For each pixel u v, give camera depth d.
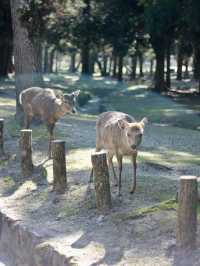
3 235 10.08
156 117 31.70
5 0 38.28
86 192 10.55
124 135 9.61
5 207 10.52
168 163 13.62
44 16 18.86
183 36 45.66
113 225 8.86
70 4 21.28
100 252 8.01
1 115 20.66
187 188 7.57
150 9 42.03
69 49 82.25
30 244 9.00
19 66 18.14
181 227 7.62
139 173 11.95
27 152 12.23
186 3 37.88
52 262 8.25
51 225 9.38
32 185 11.63
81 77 68.44
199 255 7.45
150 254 7.69
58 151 10.83
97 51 80.25
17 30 18.11
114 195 10.12
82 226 9.12
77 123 19.92
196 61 54.66
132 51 69.06
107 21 53.75
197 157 14.95
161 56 53.69
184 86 59.81
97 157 9.40
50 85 44.06
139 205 9.55
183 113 33.66
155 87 54.16
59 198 10.57
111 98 44.94
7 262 9.66
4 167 13.16
